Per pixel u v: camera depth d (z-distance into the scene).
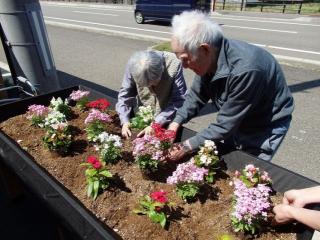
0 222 3.04
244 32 11.31
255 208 1.69
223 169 2.27
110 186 2.18
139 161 2.19
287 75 6.59
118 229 1.87
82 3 25.53
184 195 2.00
